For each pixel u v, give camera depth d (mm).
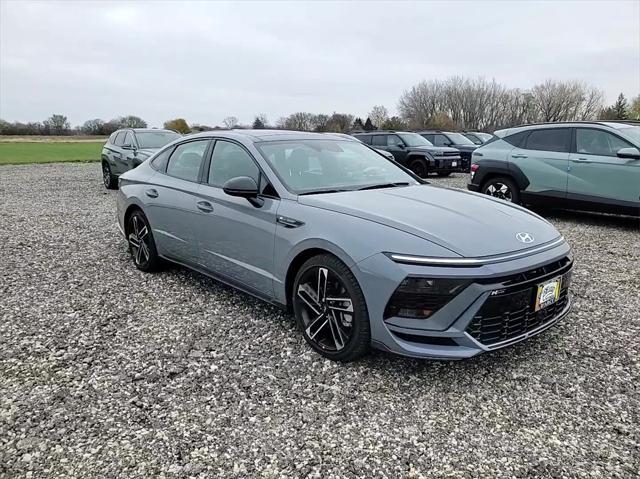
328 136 4398
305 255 3133
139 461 2160
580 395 2678
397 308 2629
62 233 6812
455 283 2529
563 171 7332
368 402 2611
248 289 3682
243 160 3752
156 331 3494
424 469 2127
